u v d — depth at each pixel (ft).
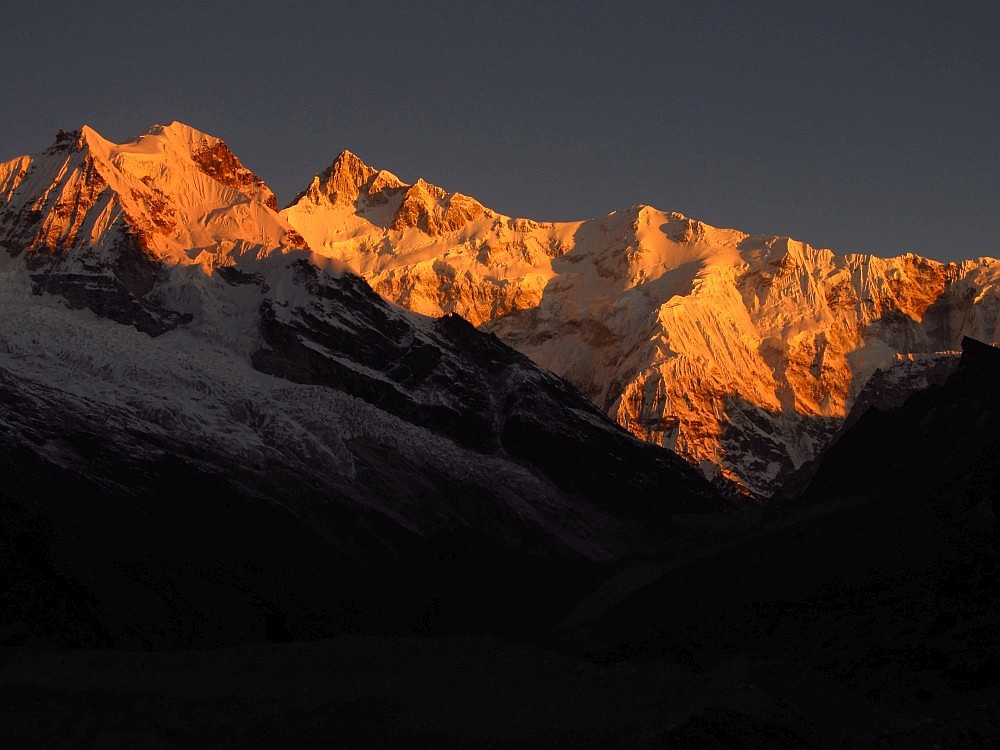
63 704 439.63
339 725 416.26
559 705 411.54
